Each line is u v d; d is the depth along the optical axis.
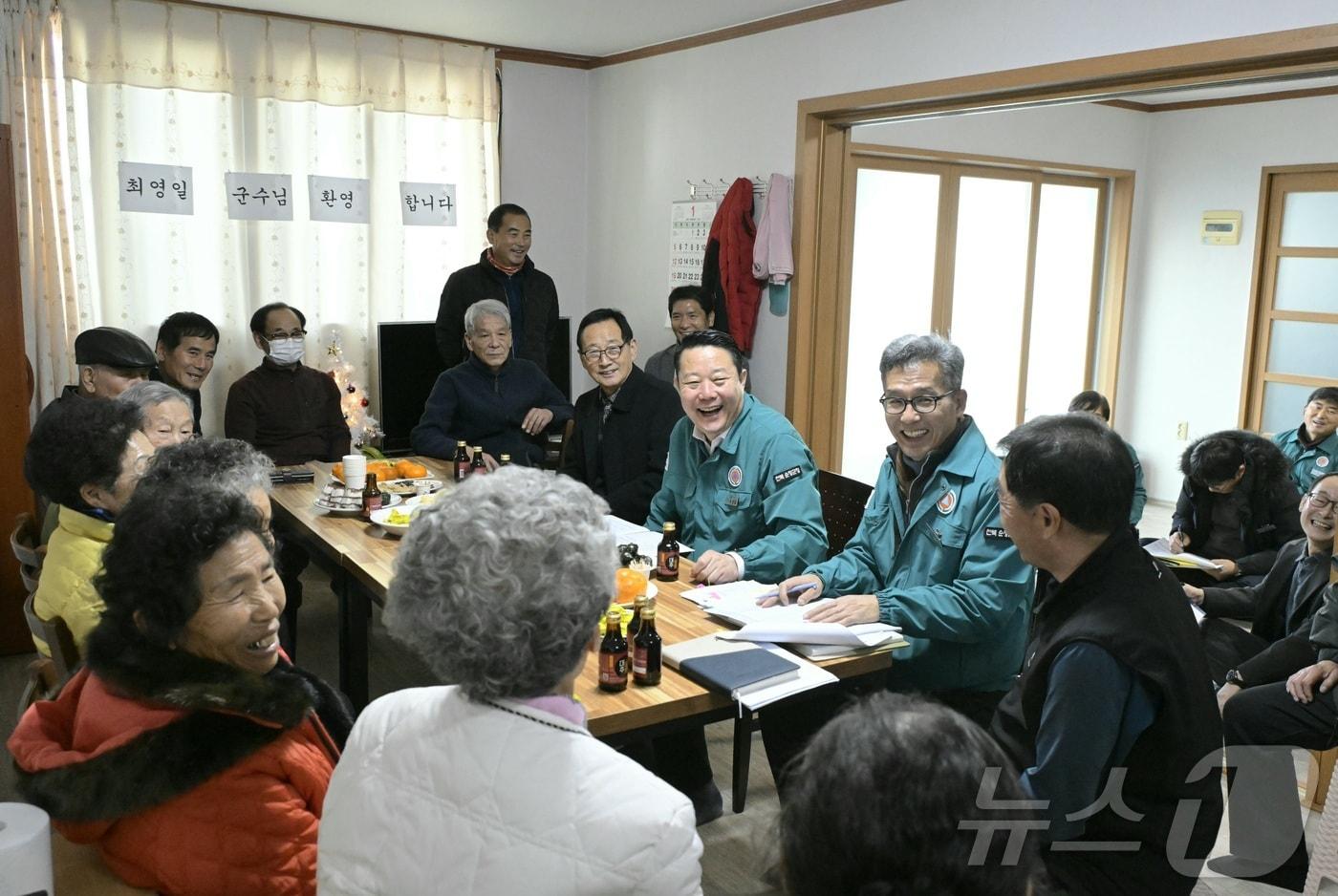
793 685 1.86
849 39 4.27
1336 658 2.54
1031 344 6.80
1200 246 6.68
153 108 4.64
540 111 5.73
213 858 1.21
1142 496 3.88
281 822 1.24
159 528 1.23
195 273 4.85
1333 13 2.79
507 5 4.55
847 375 5.71
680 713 1.80
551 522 0.98
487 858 0.91
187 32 4.63
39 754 1.25
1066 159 6.44
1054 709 1.40
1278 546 3.65
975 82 3.76
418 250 5.39
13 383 3.62
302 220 5.04
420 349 5.20
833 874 0.74
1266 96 6.21
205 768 1.19
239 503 1.29
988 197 6.20
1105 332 7.11
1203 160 6.61
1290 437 4.27
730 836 2.68
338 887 0.98
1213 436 3.72
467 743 0.96
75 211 4.48
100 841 1.24
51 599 1.80
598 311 3.43
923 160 5.82
